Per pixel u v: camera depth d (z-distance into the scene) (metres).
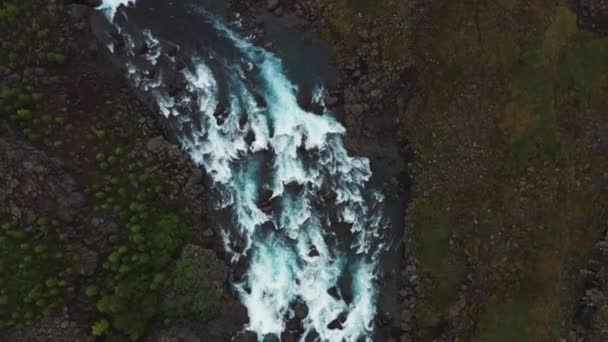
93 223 50.41
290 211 55.44
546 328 51.59
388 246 55.34
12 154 48.81
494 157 53.69
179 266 51.41
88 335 48.38
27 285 47.38
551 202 52.59
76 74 54.38
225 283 53.75
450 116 54.66
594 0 53.16
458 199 54.19
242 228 54.97
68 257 49.06
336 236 55.44
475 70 54.00
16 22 52.34
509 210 53.22
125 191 51.78
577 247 52.34
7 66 51.75
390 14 54.84
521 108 53.31
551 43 53.00
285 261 54.94
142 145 53.81
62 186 49.91
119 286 49.06
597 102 53.00
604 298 50.84
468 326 52.62
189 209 53.94
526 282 52.31
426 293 53.72
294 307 54.03
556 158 52.78
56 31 54.06
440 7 54.06
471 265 53.34
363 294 54.66
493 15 53.53
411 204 55.09
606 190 52.53
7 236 47.53
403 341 53.47
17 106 50.34
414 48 54.69
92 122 53.06
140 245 50.78
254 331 53.56
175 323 51.53
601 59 53.31
